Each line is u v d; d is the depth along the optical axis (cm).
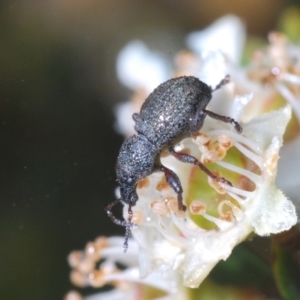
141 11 8
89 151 7
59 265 7
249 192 5
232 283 5
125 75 7
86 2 8
